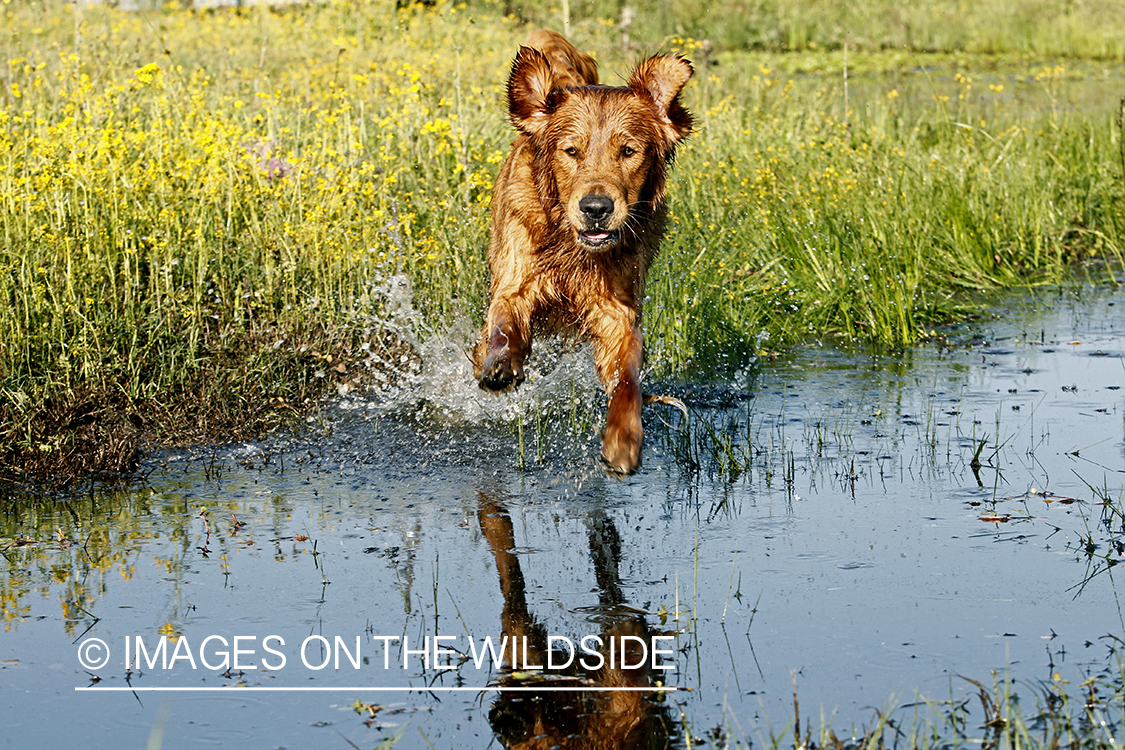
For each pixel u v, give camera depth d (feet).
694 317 29.07
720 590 15.99
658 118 21.57
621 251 21.80
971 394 25.62
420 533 18.26
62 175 27.96
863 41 111.86
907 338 30.42
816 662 13.89
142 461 21.52
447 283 28.12
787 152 44.34
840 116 55.21
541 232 21.81
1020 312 33.71
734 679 13.57
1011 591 15.71
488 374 20.89
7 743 12.31
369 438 22.98
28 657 14.17
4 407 22.09
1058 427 23.08
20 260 25.44
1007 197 41.50
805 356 29.53
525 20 89.25
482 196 31.40
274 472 21.12
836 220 36.50
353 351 26.99
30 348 23.95
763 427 23.63
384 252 29.66
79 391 23.03
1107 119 51.83
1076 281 37.40
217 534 18.15
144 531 18.24
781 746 12.12
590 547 17.69
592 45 77.36
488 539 18.02
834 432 23.17
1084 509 18.75
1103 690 13.05
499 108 44.29
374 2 77.61
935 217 38.93
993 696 12.96
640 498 19.89
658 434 23.44
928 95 76.69
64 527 18.39
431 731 12.64
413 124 37.01
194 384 24.44
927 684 13.33
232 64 54.39
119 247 27.66
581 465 21.65
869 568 16.58
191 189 30.35
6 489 20.07
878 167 42.19
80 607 15.52
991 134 51.47
